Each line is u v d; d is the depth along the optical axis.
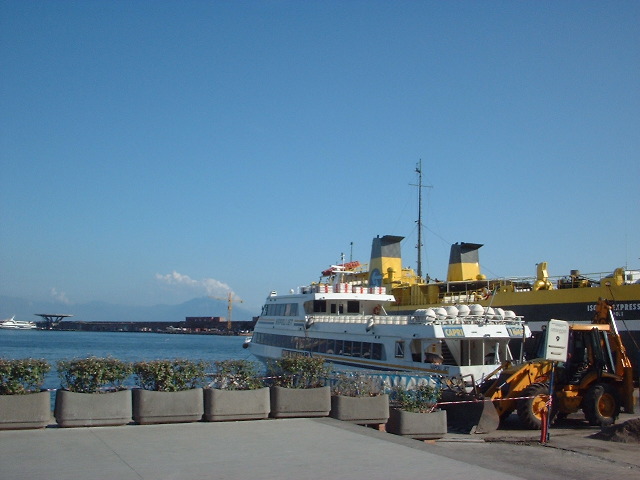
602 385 22.45
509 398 21.52
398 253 56.94
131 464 11.34
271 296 43.38
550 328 21.23
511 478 11.43
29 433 13.78
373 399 16.69
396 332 28.95
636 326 37.44
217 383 16.78
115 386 15.80
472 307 29.02
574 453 16.67
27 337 181.62
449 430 21.34
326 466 11.67
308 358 18.41
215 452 12.48
